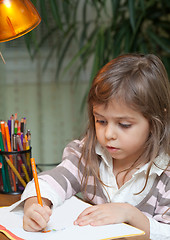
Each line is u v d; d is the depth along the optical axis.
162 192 0.85
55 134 2.19
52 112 2.16
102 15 2.07
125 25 1.84
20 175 0.98
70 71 2.13
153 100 0.80
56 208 0.83
